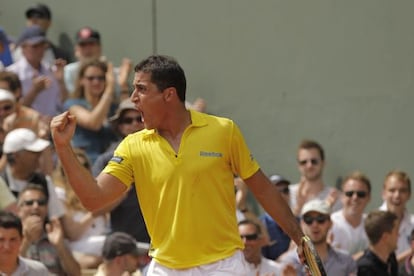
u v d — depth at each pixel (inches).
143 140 677.9
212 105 1398.9
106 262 1020.5
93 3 1466.5
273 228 1171.9
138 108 674.8
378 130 1333.7
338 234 1178.6
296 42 1362.0
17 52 1401.3
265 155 1375.5
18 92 1227.9
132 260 1023.6
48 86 1317.7
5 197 1056.2
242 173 687.1
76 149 1144.2
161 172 671.1
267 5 1373.0
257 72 1378.0
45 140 1185.4
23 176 1099.3
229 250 676.1
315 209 1059.9
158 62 671.1
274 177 1223.5
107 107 1277.1
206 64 1401.3
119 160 675.4
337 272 1063.6
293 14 1363.2
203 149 673.0
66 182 1131.9
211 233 673.0
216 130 678.5
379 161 1333.7
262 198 697.6
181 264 673.0
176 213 669.9
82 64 1320.1
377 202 1334.9
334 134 1347.2
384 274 1094.4
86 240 1110.4
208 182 671.8
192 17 1407.5
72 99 1307.8
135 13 1440.7
